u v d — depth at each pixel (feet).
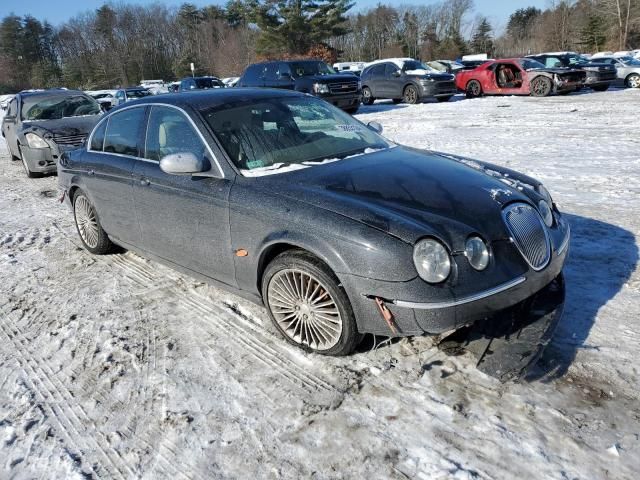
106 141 15.81
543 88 56.44
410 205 9.87
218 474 8.12
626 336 10.64
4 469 8.57
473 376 9.72
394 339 11.00
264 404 9.52
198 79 74.18
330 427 8.82
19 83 277.03
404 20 273.54
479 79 63.10
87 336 12.34
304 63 53.52
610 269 13.57
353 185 10.61
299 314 10.75
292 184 10.85
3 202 26.84
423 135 36.19
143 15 269.64
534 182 11.92
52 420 9.62
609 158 25.22
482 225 9.53
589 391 9.18
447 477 7.70
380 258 9.05
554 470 7.68
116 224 15.49
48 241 19.71
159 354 11.34
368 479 7.79
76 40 277.23
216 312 12.94
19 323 13.38
